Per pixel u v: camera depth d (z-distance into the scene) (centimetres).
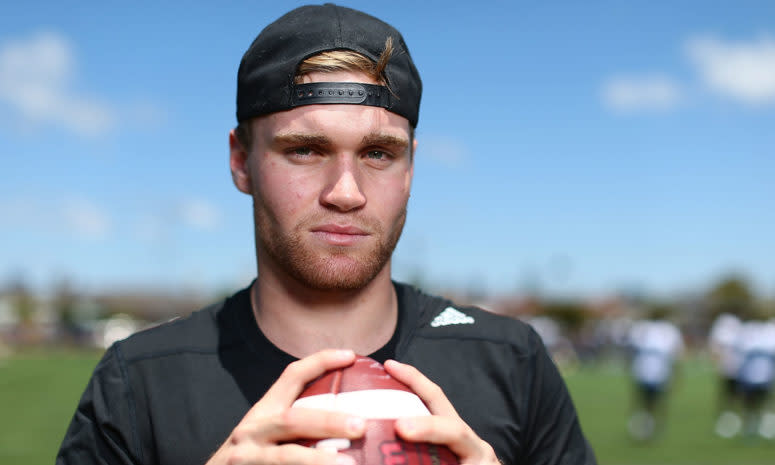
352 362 106
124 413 129
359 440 101
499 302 3981
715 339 897
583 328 3500
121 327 3259
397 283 153
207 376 129
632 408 1077
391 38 127
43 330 3178
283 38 122
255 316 136
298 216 119
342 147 118
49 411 941
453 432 100
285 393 102
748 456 664
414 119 129
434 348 139
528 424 141
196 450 122
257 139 125
